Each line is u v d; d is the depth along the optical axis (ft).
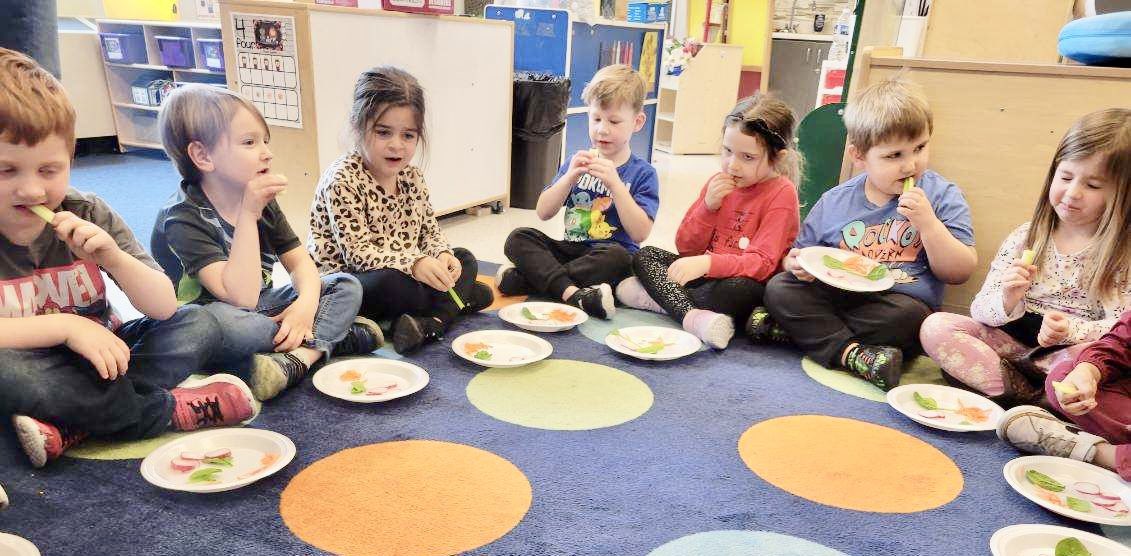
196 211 3.78
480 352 4.27
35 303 3.07
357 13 6.21
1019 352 4.17
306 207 6.34
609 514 2.81
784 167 5.23
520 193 9.36
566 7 10.69
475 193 8.42
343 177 4.50
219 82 11.70
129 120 12.05
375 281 4.43
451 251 4.93
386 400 3.59
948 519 2.90
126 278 3.07
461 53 7.66
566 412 3.65
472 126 8.10
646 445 3.36
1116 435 3.41
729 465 3.23
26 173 2.76
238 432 3.16
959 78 4.95
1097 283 3.84
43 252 3.09
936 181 4.78
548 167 9.23
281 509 2.74
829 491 3.06
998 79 4.83
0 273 2.96
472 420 3.51
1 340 2.79
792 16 14.87
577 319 4.92
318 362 4.04
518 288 5.54
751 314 4.87
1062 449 3.29
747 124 4.95
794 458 3.32
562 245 5.66
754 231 5.20
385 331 4.66
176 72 11.64
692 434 3.49
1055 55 6.77
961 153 5.05
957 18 7.00
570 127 10.71
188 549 2.49
